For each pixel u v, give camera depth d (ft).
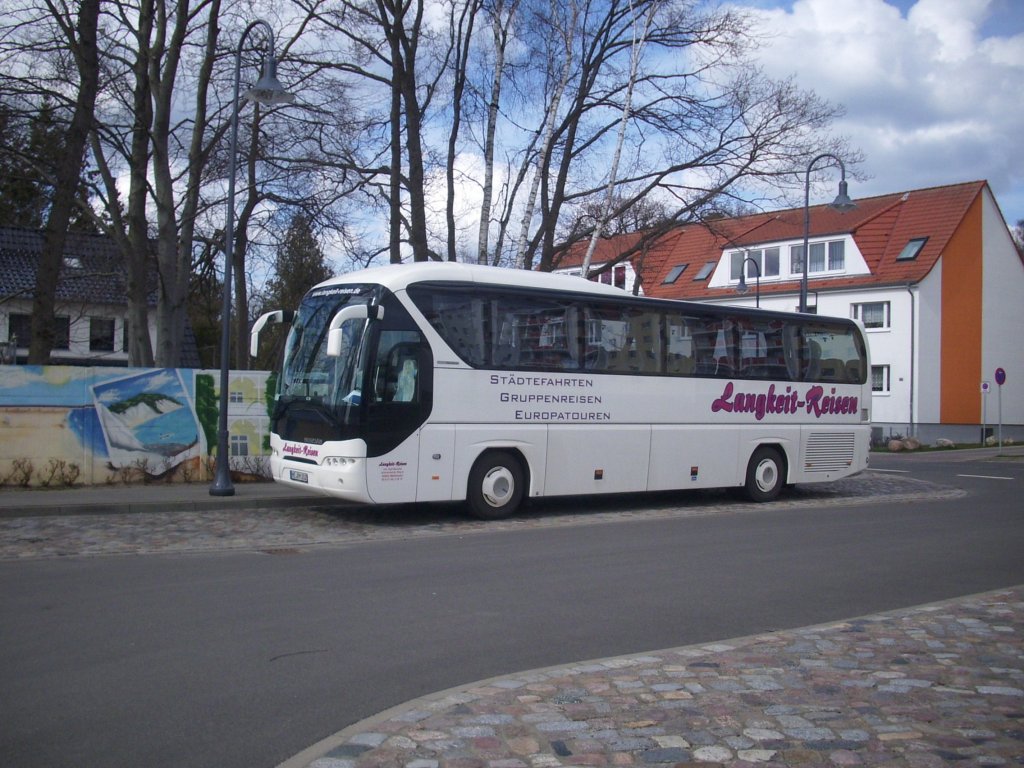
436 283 46.09
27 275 116.37
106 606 27.48
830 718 17.83
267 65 53.11
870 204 160.97
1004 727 17.39
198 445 58.70
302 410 45.96
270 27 53.21
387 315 44.50
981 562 37.35
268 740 17.07
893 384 145.28
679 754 16.02
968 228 151.64
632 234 90.43
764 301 160.04
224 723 17.92
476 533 43.80
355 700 19.38
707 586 31.71
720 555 38.09
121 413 56.70
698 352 55.98
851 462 63.57
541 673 20.90
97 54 60.70
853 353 64.08
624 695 19.19
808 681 20.22
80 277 70.49
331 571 33.45
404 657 22.56
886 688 19.75
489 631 25.16
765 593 30.76
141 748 16.61
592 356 51.21
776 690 19.57
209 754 16.37
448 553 37.78
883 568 35.70
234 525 44.86
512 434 47.91
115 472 56.49
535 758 15.80
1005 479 82.28
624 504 57.52
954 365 148.87
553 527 46.24
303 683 20.47
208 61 68.90
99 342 125.49
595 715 17.93
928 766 15.53
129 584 30.78
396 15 73.31
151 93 68.95
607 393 51.67
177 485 57.21
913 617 26.61
